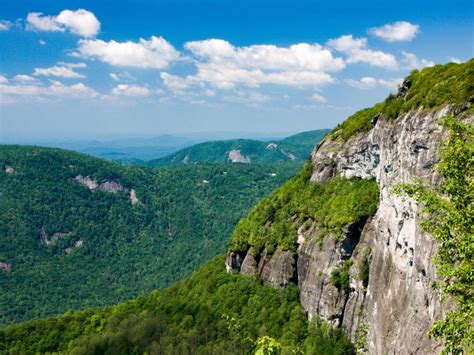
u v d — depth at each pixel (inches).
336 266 3346.5
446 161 1100.5
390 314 2370.8
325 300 3331.7
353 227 3312.0
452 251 1116.5
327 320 3292.3
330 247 3435.0
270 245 4256.9
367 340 2787.9
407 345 2043.6
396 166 2620.6
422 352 1899.6
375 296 2706.7
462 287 1013.8
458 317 997.2
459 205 1059.3
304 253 3752.5
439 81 2501.2
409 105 2632.9
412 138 2311.8
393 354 2196.1
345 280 3233.3
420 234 2063.2
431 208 1129.4
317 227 3784.5
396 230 2480.3
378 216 2947.8
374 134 3403.1
